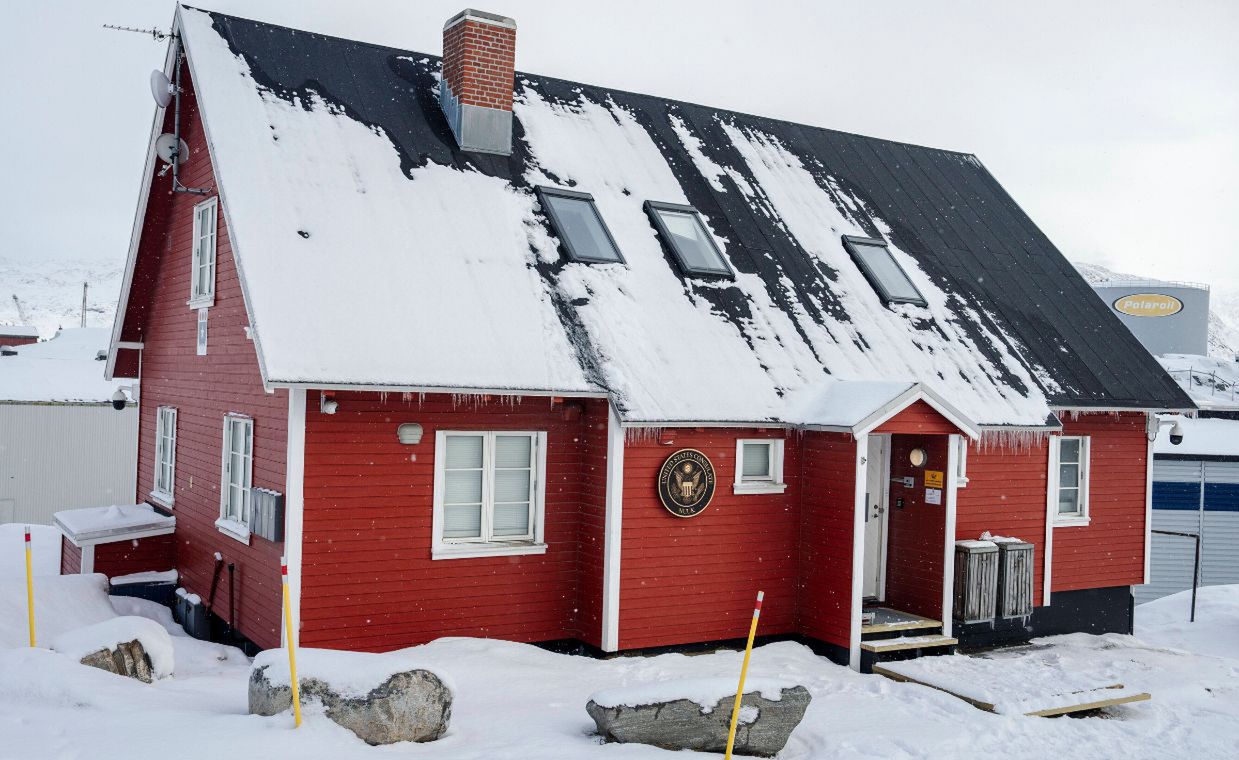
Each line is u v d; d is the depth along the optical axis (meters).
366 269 11.47
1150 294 44.12
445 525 11.60
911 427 12.68
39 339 49.12
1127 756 9.63
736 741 8.31
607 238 13.77
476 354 11.20
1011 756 9.24
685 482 12.16
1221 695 12.27
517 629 11.93
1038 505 15.30
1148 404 16.03
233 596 12.42
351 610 10.86
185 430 14.73
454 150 13.91
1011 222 19.30
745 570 12.79
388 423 11.10
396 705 7.72
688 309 13.41
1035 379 15.30
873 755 8.76
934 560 13.38
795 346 13.77
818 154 18.45
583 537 12.25
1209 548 24.25
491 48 14.16
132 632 9.53
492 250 12.61
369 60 14.67
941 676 11.64
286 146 12.38
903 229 17.50
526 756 7.58
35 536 21.56
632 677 10.49
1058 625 15.70
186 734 7.36
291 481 10.52
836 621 12.57
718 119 18.05
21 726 7.55
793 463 13.17
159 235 15.73
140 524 14.68
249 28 13.77
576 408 12.28
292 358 10.15
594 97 16.75
